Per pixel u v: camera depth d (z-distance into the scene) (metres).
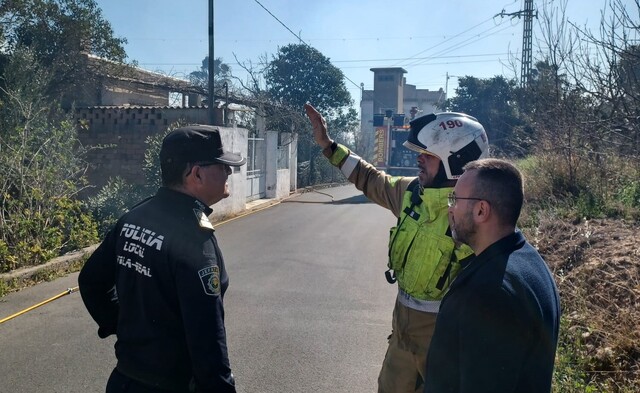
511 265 1.95
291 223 14.36
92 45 17.72
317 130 3.62
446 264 2.88
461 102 30.61
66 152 10.28
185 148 2.47
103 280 2.65
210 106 15.52
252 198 19.50
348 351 5.43
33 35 16.31
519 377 1.85
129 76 19.20
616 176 9.59
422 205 3.03
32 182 9.24
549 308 1.95
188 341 2.29
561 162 10.42
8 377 4.78
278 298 7.20
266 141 20.75
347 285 7.89
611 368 4.50
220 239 11.76
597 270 6.14
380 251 10.49
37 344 5.54
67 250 9.55
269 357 5.27
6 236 8.60
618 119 9.25
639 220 8.07
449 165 2.95
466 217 2.09
